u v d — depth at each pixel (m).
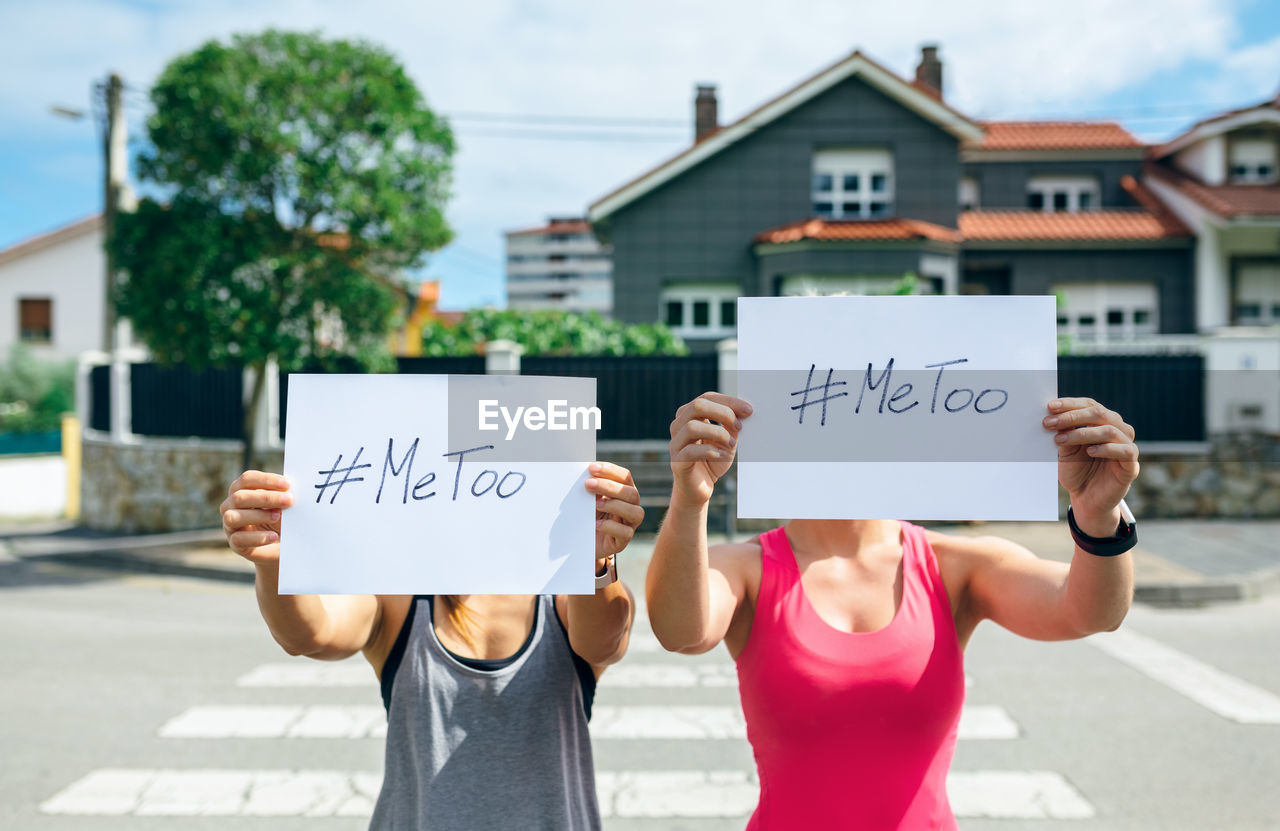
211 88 9.38
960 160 17.61
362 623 1.90
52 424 28.94
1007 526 10.47
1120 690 5.34
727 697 5.31
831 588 1.88
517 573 1.76
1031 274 18.28
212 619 7.53
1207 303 17.75
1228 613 7.44
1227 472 11.45
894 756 1.75
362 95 10.02
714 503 10.79
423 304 24.70
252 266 9.84
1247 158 18.83
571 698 1.92
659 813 3.83
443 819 1.78
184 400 12.83
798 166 17.56
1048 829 3.63
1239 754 4.36
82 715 5.03
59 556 11.02
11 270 32.28
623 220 17.73
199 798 3.99
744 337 1.86
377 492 1.78
